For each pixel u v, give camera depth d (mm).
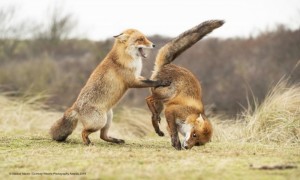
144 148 12305
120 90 13008
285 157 10859
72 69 34750
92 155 10812
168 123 12352
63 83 30375
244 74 31281
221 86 30281
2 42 41531
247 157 10805
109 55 13141
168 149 12125
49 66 34688
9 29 42156
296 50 33438
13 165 9930
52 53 39250
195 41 13297
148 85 12906
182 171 9148
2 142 13008
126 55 12938
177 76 12742
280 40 35531
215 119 18016
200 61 34844
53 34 44156
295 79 25109
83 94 12852
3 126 17016
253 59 33750
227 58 34875
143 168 9398
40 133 15602
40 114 19047
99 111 12695
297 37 34750
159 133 13242
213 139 14945
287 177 8812
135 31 13133
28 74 33156
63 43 43969
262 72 31125
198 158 10531
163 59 13172
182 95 12453
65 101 26734
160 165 9727
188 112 12242
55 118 19062
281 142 13859
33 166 9836
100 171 9156
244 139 14383
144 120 18672
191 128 12109
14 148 12039
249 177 8828
